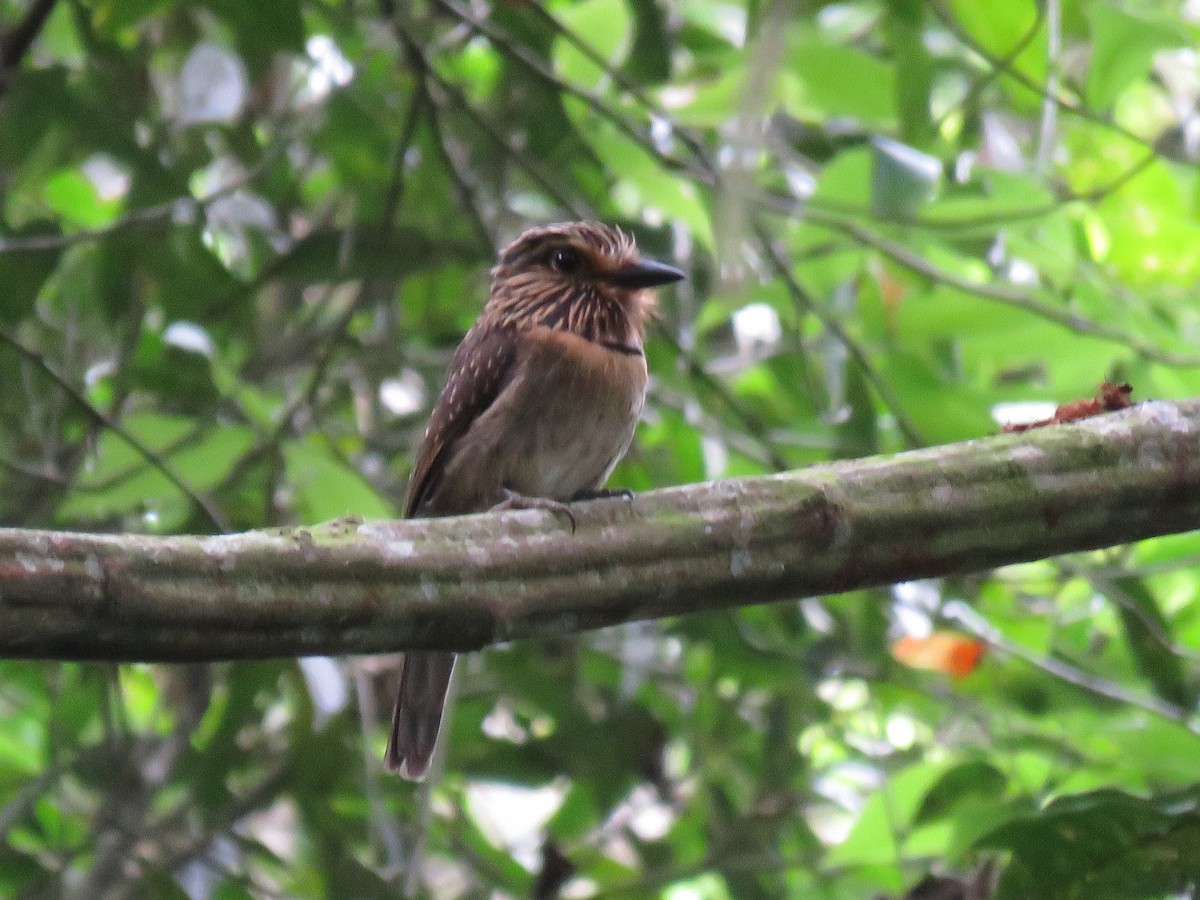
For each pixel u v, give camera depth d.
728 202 5.80
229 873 9.02
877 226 9.15
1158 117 11.27
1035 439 5.46
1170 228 9.91
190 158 10.02
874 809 8.87
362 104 9.59
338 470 8.65
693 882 10.69
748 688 10.12
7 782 9.70
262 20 8.76
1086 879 6.26
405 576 4.92
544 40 9.27
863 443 9.33
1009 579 9.84
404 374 11.51
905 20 8.22
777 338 10.64
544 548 5.10
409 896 8.60
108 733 9.01
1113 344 9.41
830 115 9.40
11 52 8.74
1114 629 10.28
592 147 9.39
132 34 10.26
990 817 7.96
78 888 9.76
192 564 4.66
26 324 9.91
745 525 5.24
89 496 8.62
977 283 8.94
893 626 10.39
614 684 10.77
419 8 10.87
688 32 10.47
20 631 4.46
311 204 11.72
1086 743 8.99
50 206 10.62
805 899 9.69
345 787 9.96
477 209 9.38
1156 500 5.43
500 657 10.25
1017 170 9.92
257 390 9.58
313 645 4.87
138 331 9.52
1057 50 8.30
